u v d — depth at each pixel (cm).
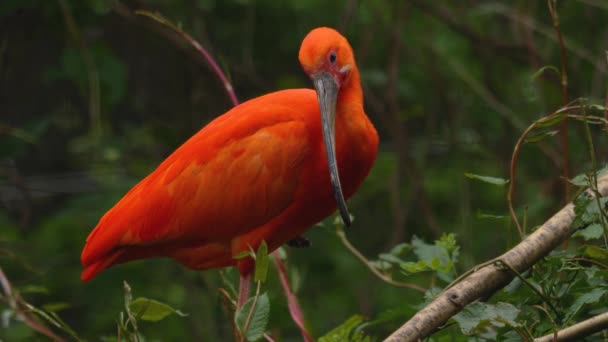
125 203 722
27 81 1395
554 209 1193
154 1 1234
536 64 1202
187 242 726
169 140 1226
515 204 1283
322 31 679
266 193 693
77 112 1413
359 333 596
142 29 1270
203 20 1282
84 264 730
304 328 700
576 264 550
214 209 700
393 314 612
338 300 1307
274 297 763
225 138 700
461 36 1361
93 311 1275
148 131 1293
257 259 509
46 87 1402
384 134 1442
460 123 1339
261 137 692
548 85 1263
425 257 615
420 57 1334
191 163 704
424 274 1188
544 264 558
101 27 1260
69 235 1256
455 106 1348
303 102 701
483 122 1352
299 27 1341
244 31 1324
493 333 553
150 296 1277
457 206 1351
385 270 659
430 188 1365
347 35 1341
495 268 540
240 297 711
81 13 1127
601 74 1188
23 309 591
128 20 1186
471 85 1251
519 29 1252
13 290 576
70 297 1278
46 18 1156
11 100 1395
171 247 732
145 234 712
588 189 566
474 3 1279
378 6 1301
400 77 1387
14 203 1421
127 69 1252
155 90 1359
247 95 1310
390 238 1341
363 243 1366
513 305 539
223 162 696
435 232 1224
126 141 1291
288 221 711
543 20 1339
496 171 1335
